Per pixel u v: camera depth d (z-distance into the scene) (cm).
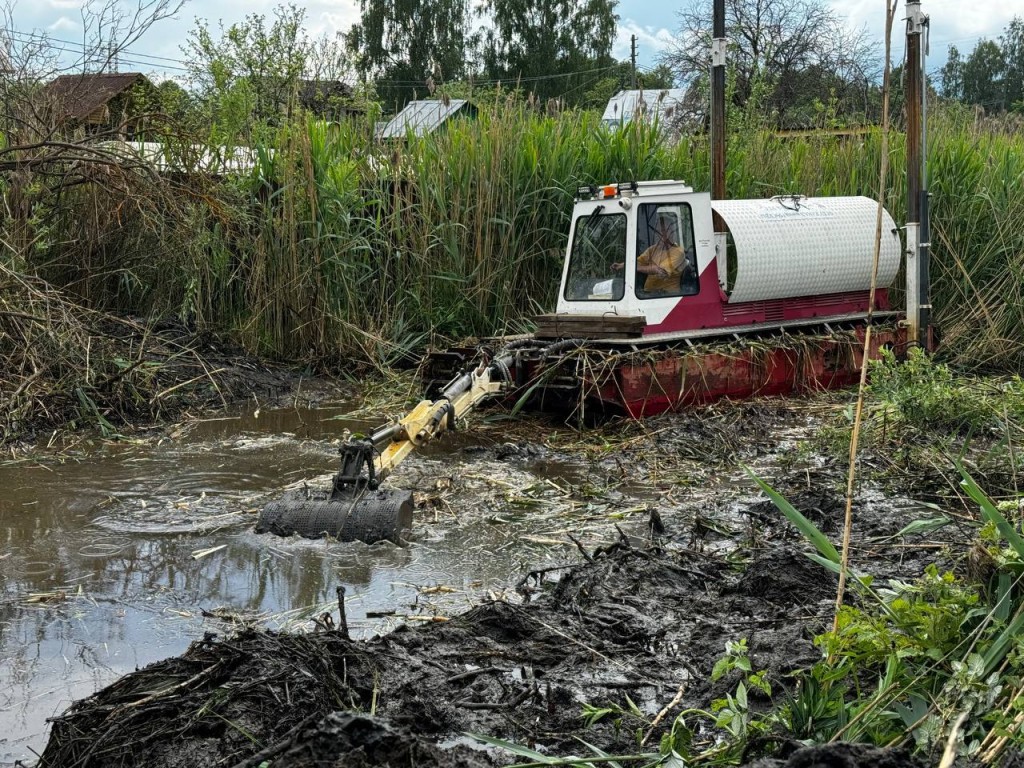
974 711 323
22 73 1205
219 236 1257
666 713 406
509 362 940
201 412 1054
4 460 856
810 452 856
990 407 868
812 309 1141
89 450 898
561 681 440
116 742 379
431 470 826
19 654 480
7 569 595
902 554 593
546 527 684
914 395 881
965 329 1316
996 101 5469
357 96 1588
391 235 1274
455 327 1269
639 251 997
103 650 485
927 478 762
